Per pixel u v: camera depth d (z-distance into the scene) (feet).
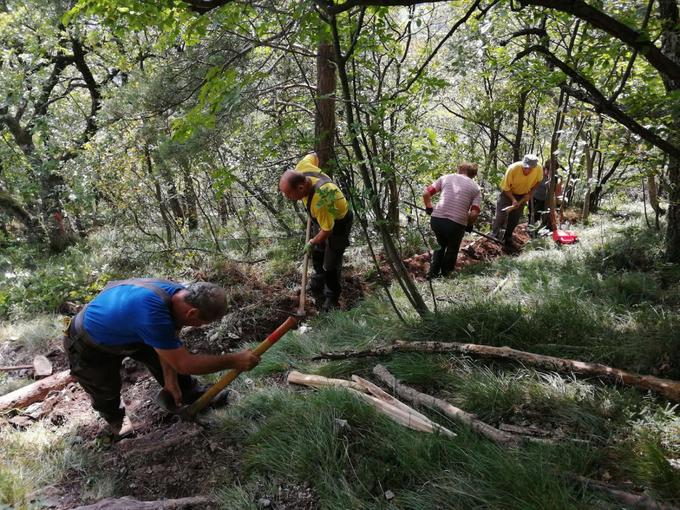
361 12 11.38
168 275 21.33
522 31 13.03
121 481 10.05
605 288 15.96
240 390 12.63
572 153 15.29
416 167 13.96
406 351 12.58
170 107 21.62
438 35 24.66
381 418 10.17
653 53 9.72
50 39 29.30
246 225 26.84
